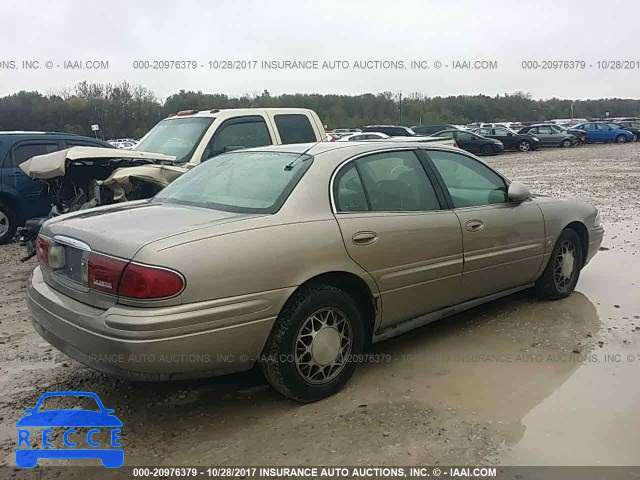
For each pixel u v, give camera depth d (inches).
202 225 125.6
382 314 149.2
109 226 129.9
